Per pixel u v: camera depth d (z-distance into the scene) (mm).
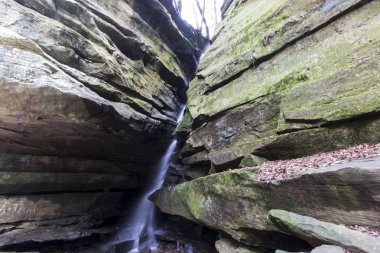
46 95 9273
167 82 21172
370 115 6812
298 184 6344
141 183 18297
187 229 15398
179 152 17375
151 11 19812
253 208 7891
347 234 4777
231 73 12961
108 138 13117
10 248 11086
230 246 9336
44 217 12273
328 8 9500
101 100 11242
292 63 10258
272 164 8328
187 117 15703
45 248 12156
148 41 19391
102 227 14773
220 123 12398
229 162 10820
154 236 16578
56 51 11297
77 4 12922
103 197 15086
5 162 11242
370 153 6129
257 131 10570
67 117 10156
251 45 12672
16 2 10844
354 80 7574
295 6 11273
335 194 5469
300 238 6203
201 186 10844
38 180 12164
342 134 7469
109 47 14500
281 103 9578
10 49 9000
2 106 8938
